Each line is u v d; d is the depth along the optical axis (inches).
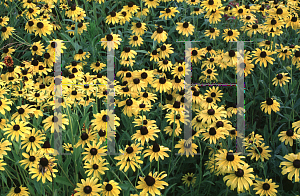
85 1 189.3
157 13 205.8
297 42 161.8
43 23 155.5
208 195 102.0
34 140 90.0
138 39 157.1
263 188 81.8
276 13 157.2
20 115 102.5
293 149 118.9
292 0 185.0
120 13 169.5
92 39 158.7
